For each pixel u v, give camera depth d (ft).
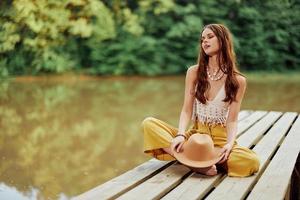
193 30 55.77
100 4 50.42
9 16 45.03
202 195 10.41
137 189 10.50
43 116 29.73
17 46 47.55
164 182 11.03
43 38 47.91
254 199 9.97
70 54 52.47
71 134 25.38
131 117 29.91
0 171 19.06
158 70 54.95
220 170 12.12
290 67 59.47
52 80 47.98
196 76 12.44
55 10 47.19
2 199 16.16
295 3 55.93
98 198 9.80
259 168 12.10
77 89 42.14
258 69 58.90
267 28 57.57
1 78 46.68
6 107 32.53
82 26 48.80
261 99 36.70
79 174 19.01
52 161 20.57
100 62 53.47
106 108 32.96
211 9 57.16
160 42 55.21
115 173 19.31
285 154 13.61
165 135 12.14
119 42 54.49
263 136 16.01
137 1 55.36
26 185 17.66
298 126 17.79
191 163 11.56
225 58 12.00
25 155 21.29
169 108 33.06
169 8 54.85
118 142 24.09
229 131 12.21
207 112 12.32
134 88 43.42
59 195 16.79
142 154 22.06
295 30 56.80
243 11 56.34
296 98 37.27
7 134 24.94
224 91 12.09
